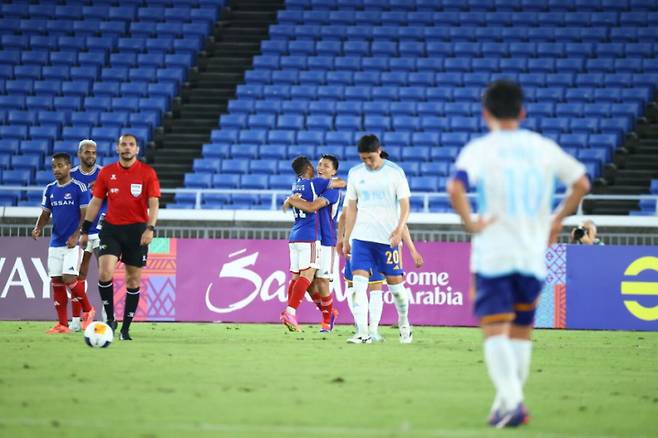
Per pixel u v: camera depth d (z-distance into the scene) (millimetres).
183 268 56000
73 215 44000
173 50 96812
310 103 87812
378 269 39406
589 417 19609
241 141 84000
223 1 103188
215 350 34906
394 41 97250
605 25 97500
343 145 83312
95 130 84500
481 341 42375
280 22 100125
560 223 18891
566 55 94188
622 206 77188
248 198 75875
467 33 96625
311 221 45500
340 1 101562
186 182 77500
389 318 55844
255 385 24094
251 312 55906
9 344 36719
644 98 88562
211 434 16844
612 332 53156
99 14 100375
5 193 76562
